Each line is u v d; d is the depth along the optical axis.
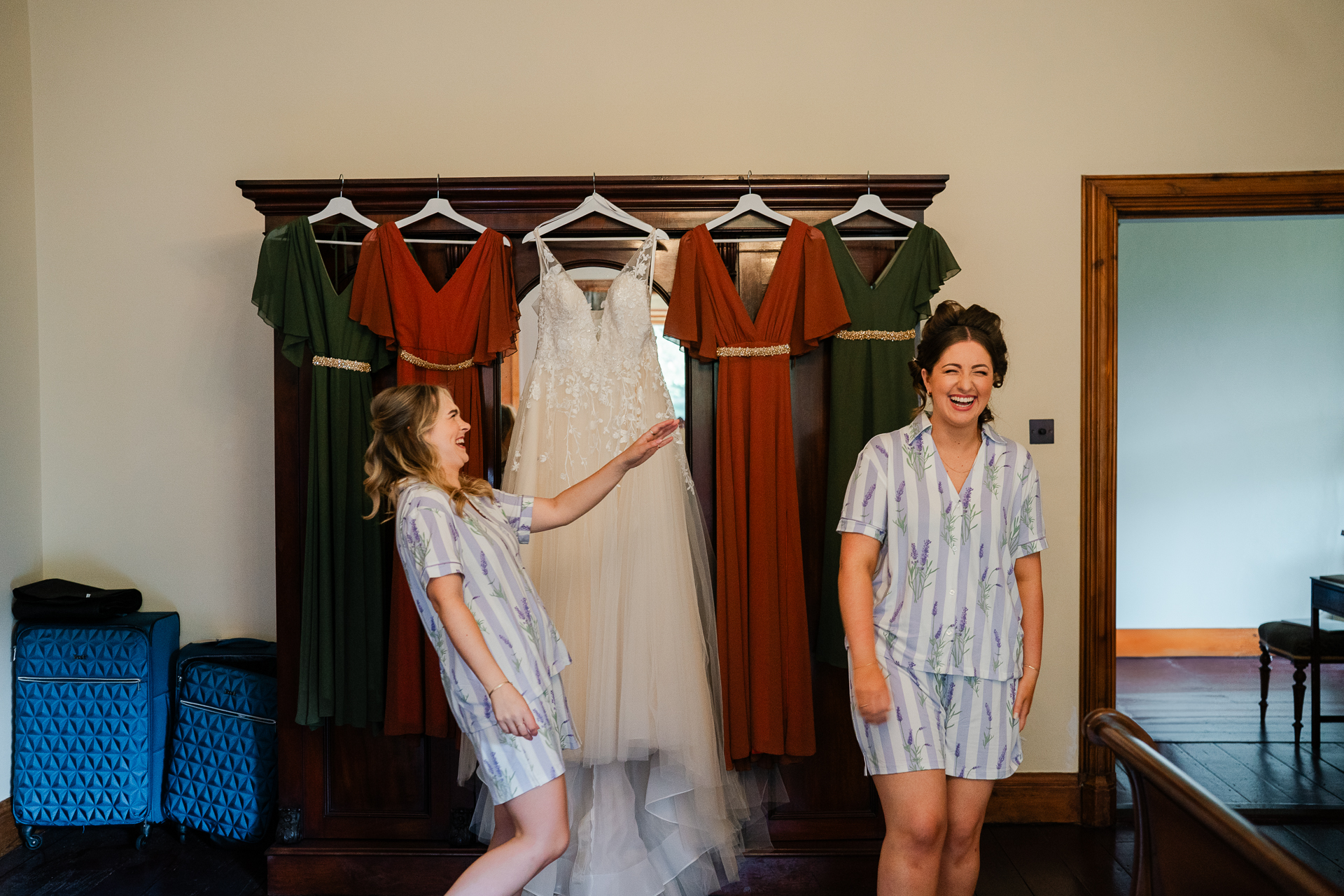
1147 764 1.29
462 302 2.67
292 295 2.60
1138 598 5.62
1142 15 3.23
